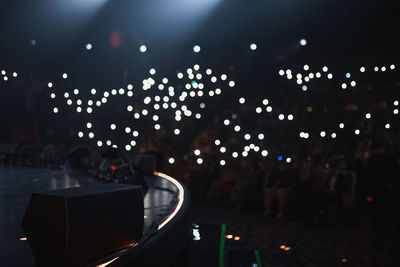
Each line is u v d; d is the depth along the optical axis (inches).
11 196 172.1
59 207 65.1
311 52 760.3
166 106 395.9
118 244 74.7
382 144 273.1
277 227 334.6
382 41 690.8
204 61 765.9
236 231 315.6
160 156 343.3
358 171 335.0
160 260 85.7
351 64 717.9
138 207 80.4
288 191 387.5
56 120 558.6
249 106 732.0
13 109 563.2
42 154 383.2
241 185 452.1
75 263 66.1
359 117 602.9
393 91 622.2
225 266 128.0
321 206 371.6
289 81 759.1
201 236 153.9
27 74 543.5
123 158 196.1
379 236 264.8
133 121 576.1
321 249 254.5
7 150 542.9
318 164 393.1
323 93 690.8
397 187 263.1
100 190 73.5
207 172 529.3
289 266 215.3
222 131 676.1
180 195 157.2
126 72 629.0
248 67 781.3
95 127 553.0
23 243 91.3
